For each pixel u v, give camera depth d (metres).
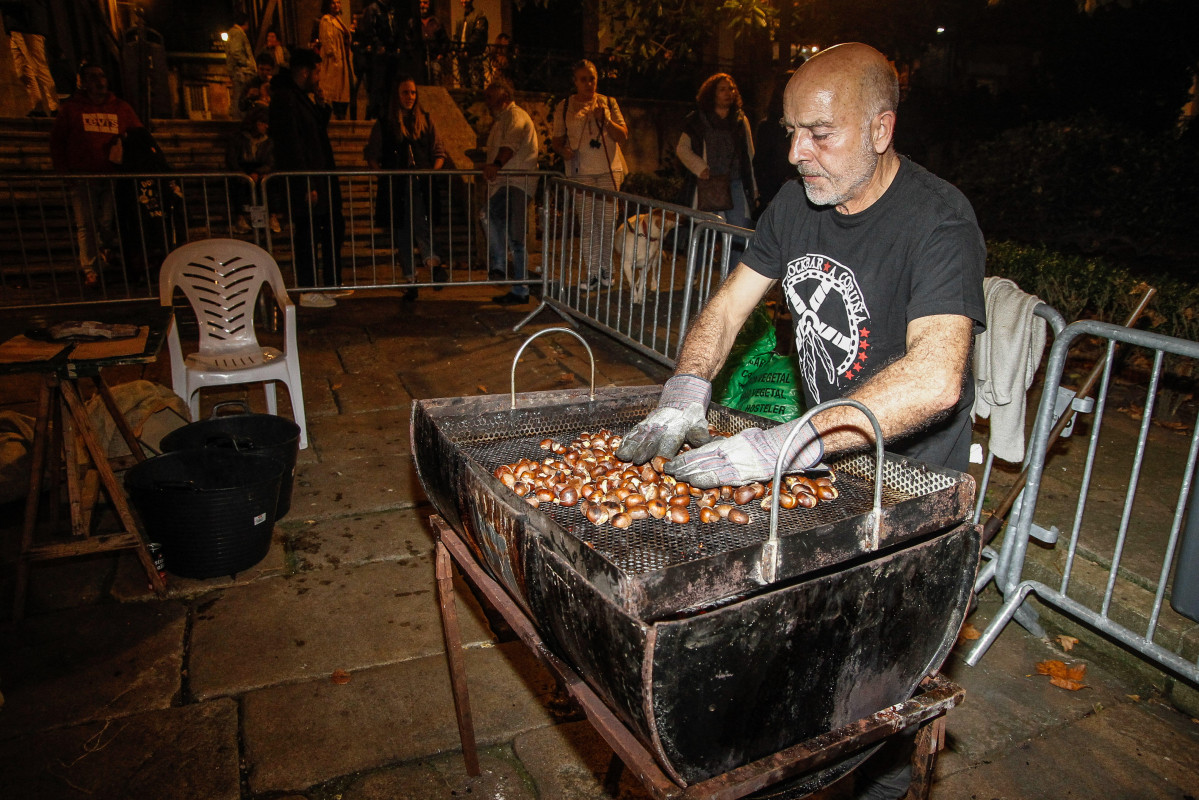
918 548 1.52
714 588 1.35
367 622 3.30
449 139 10.39
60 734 2.67
